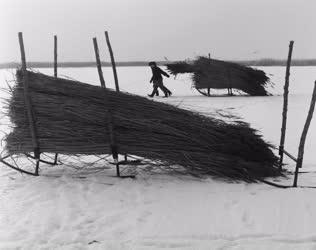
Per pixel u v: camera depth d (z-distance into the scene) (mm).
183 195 5469
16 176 6441
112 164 6793
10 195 5566
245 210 4930
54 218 4766
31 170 6777
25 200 5363
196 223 4621
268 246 4121
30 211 4984
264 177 6184
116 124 6016
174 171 6496
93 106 6039
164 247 4145
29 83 6117
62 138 6105
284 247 4094
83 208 5055
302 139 5594
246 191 5586
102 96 6090
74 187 5844
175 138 6059
